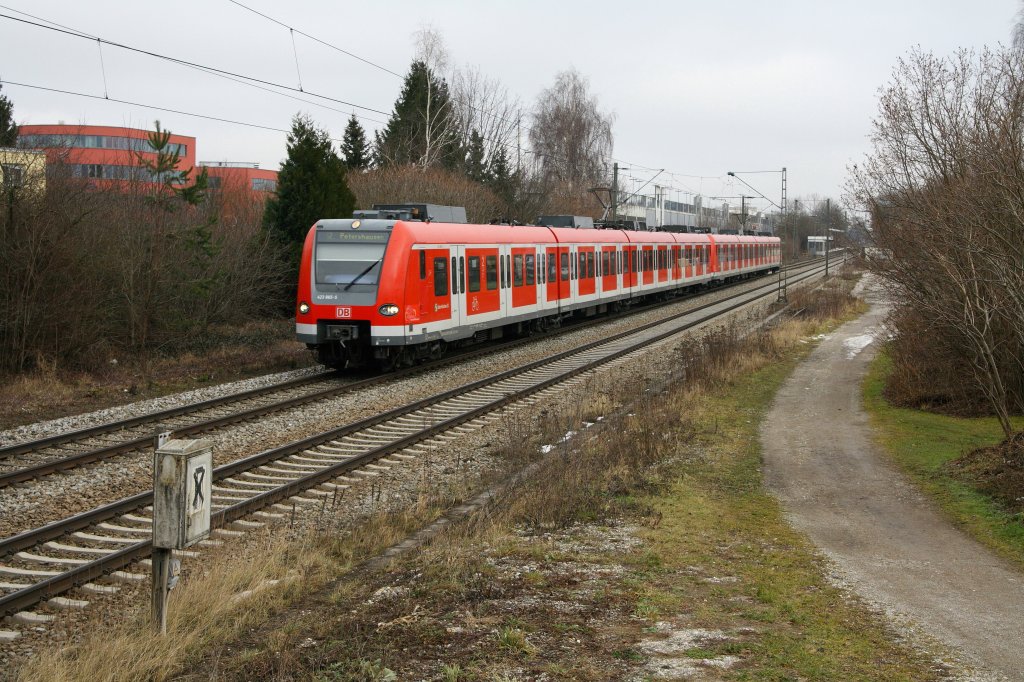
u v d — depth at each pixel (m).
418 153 51.06
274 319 29.19
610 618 6.68
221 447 13.01
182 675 5.82
